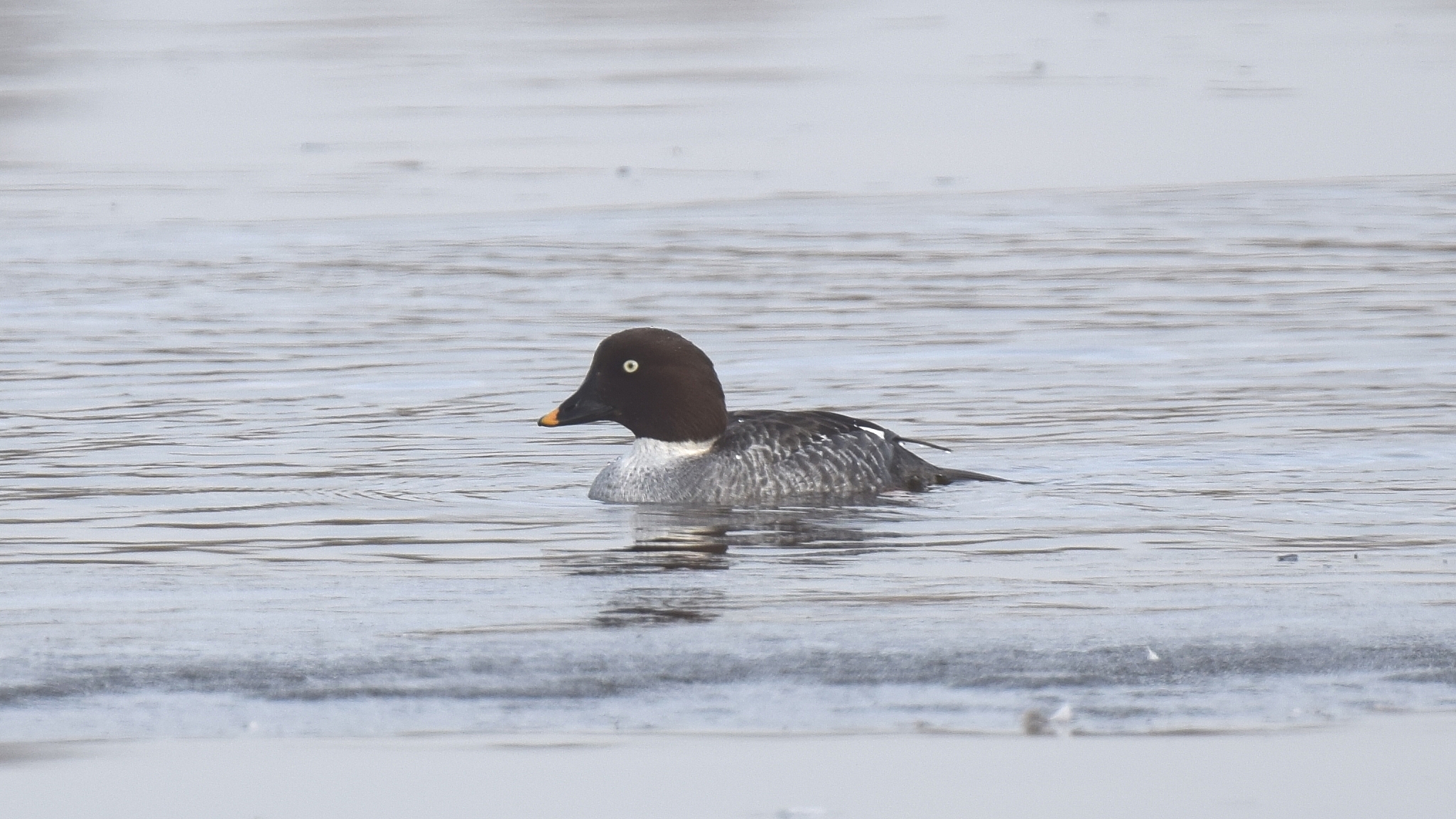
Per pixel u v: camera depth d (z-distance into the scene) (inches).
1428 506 521.7
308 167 1309.1
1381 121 1501.0
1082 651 375.6
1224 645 377.7
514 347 785.6
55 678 359.3
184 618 404.8
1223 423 639.8
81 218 1137.4
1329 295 896.3
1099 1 2250.2
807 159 1342.3
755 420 563.5
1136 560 462.0
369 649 378.3
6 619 402.9
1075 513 520.7
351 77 1683.1
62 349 780.6
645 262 994.7
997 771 319.9
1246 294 900.6
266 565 461.4
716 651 375.2
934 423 647.1
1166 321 835.4
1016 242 1060.5
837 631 390.0
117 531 499.5
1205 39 1940.2
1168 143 1409.9
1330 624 393.1
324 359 762.2
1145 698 352.5
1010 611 407.2
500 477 577.6
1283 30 2004.2
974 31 1995.6
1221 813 303.0
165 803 306.2
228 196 1209.4
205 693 354.0
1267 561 458.3
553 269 978.1
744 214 1149.1
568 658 372.2
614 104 1557.6
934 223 1123.9
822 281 941.8
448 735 335.6
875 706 349.1
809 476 546.9
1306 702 350.3
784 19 2065.7
